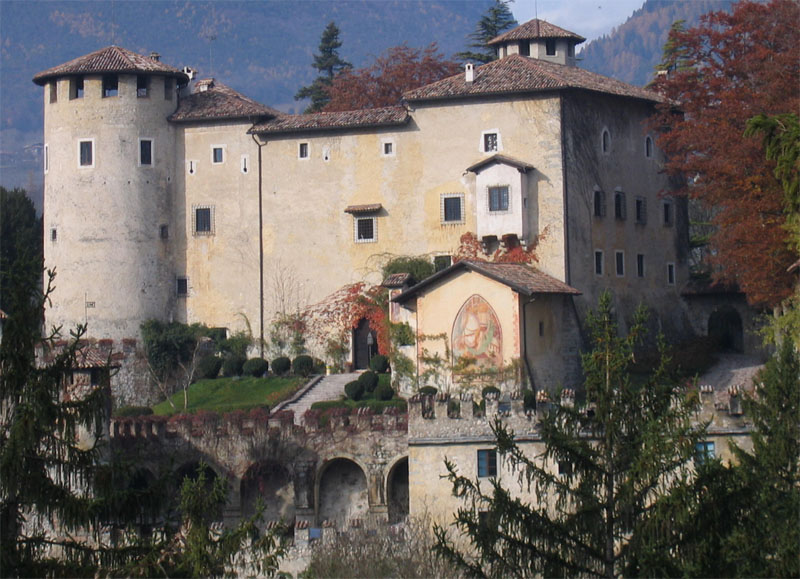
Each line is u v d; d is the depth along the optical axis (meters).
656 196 142.62
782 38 125.00
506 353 118.88
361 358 137.25
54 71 141.38
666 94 132.12
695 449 63.38
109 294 139.88
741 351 137.50
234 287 141.75
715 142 117.12
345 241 138.75
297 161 140.62
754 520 62.44
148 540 62.00
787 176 73.69
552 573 61.94
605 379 65.00
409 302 123.69
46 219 143.88
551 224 130.75
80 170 140.88
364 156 138.38
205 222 143.00
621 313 136.00
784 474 72.44
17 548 58.19
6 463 58.09
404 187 137.00
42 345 62.97
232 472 105.38
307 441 105.19
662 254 142.88
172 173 143.50
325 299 138.88
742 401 80.06
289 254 140.38
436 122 136.00
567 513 63.38
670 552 60.97
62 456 61.03
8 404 60.53
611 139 137.25
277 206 140.88
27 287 61.84
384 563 78.81
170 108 144.00
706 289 141.62
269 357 139.75
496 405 93.25
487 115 133.88
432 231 135.62
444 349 121.06
